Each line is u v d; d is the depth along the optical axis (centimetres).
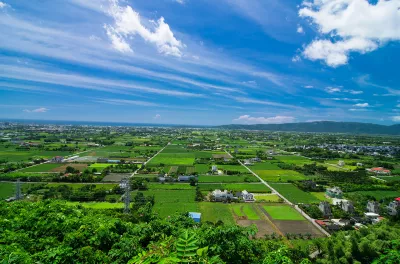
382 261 697
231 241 1146
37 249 1167
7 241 1128
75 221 1455
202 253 394
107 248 1323
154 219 1722
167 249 571
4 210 1630
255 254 1197
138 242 1339
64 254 1023
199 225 1748
